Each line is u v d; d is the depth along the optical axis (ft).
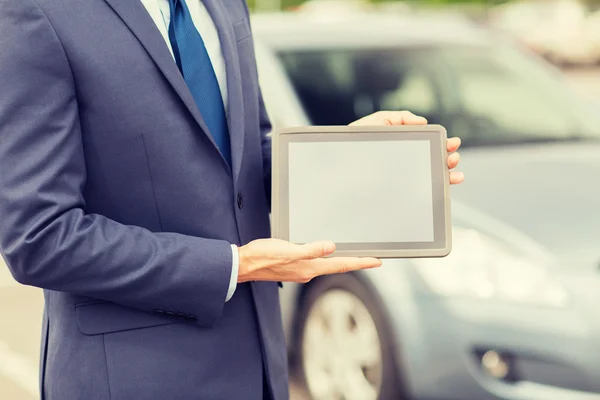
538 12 77.77
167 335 6.58
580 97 17.26
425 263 12.71
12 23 6.04
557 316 11.84
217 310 6.45
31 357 17.31
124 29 6.30
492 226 12.81
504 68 17.58
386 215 6.66
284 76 16.06
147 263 6.26
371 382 13.24
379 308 12.97
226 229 6.73
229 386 6.81
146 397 6.55
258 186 7.22
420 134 6.75
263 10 98.99
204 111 6.76
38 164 6.04
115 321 6.55
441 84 16.81
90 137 6.32
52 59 6.07
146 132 6.37
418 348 12.48
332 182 6.68
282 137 6.70
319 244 6.31
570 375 11.75
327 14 21.44
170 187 6.50
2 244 6.20
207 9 7.13
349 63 16.57
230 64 6.97
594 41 75.20
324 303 14.11
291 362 14.89
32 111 6.05
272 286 7.30
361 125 6.95
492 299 12.17
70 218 6.15
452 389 12.31
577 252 12.26
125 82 6.29
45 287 6.33
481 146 15.81
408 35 17.79
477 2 82.58
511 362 12.05
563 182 13.96
